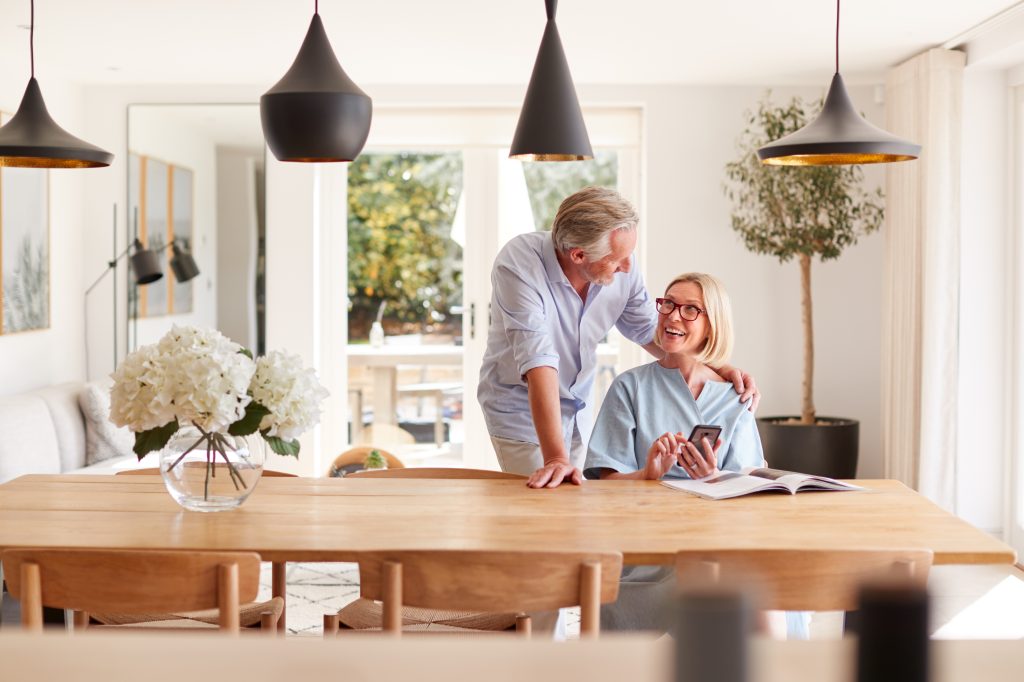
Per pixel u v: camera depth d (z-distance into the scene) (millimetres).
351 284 6625
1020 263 5254
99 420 5465
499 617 2730
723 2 4434
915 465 5477
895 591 741
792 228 5734
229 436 2531
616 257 2979
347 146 2727
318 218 6484
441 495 2760
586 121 6438
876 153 2791
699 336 2994
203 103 6254
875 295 6266
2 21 4703
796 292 6250
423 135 6504
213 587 2029
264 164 6285
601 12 4594
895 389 5723
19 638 1071
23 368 5523
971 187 5340
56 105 5934
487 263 6613
